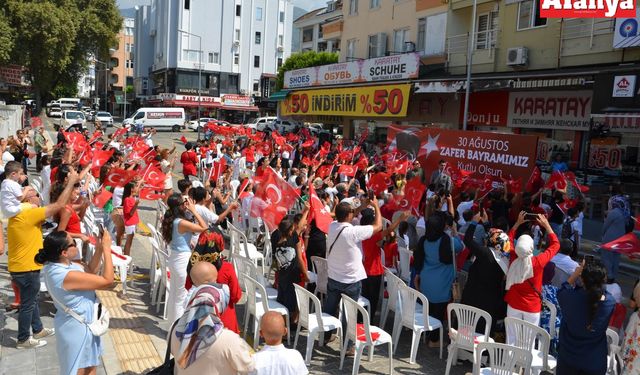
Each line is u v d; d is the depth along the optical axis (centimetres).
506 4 2195
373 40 3253
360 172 1611
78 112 5231
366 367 675
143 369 613
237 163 1812
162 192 1062
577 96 1909
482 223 932
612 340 611
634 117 1516
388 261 889
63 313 469
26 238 634
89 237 769
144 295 899
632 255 678
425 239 752
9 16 3791
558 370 520
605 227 1123
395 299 745
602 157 1894
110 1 4941
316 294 841
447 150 1439
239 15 7225
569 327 508
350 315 646
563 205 1176
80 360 470
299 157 2205
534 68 2075
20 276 637
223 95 6969
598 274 491
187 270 617
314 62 5131
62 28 3931
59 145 1759
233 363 392
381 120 3084
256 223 1227
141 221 1488
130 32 10544
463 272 847
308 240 865
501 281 678
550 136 2075
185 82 6994
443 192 1153
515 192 1220
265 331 410
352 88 2839
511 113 2202
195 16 6969
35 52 3947
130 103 8850
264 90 7106
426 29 2748
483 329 680
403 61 2470
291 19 7700
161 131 5684
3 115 2947
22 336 646
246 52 7350
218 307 422
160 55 7400
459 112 2459
